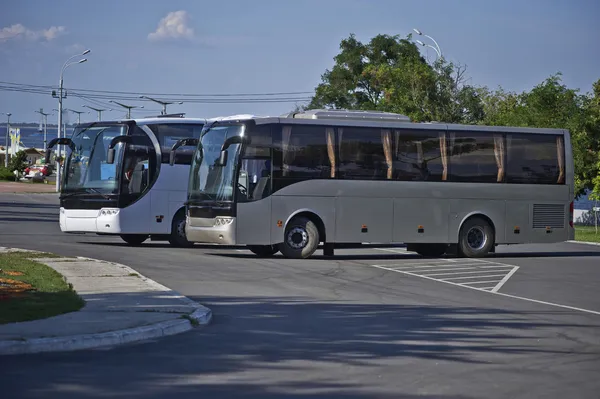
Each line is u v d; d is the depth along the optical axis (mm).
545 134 29688
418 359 11234
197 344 11891
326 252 27766
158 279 19688
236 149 25734
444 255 30000
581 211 60406
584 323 15141
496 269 25031
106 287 16891
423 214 27859
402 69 59469
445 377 10156
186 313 13820
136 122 29625
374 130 27281
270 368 10391
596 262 28312
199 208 26266
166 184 29734
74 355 10875
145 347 11570
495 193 28859
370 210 27141
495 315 15750
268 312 15234
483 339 12984
